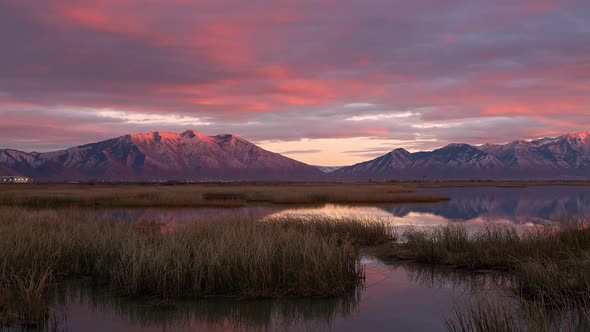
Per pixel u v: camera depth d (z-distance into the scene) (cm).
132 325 898
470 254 1405
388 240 1869
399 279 1233
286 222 1948
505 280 1189
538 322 785
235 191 5659
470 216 3173
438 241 1542
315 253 1186
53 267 1227
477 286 1139
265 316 948
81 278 1226
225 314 959
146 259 1100
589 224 1767
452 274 1277
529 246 1375
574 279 991
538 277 1025
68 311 976
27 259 1195
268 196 4978
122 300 1045
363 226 1889
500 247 1419
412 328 862
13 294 994
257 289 1073
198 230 1473
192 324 905
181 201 4109
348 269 1209
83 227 1652
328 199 4753
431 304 1005
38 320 907
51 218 1942
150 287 1074
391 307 991
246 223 1711
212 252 1135
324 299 1057
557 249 1359
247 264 1106
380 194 5228
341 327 877
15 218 1952
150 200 4153
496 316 753
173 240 1225
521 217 3103
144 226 2034
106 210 3531
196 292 1057
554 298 946
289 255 1170
